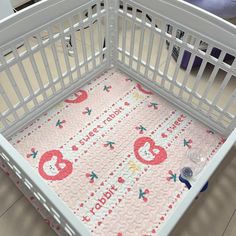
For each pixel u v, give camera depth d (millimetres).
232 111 1322
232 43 909
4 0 1423
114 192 1050
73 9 1030
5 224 1023
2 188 1096
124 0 1107
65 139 1168
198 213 1060
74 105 1270
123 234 968
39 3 923
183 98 1255
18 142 1150
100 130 1199
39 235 1004
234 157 1189
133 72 1352
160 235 604
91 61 1294
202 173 694
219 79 1457
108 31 1243
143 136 1187
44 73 1448
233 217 1058
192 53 1055
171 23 1027
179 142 1174
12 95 1361
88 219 992
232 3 1285
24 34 944
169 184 1071
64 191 1046
